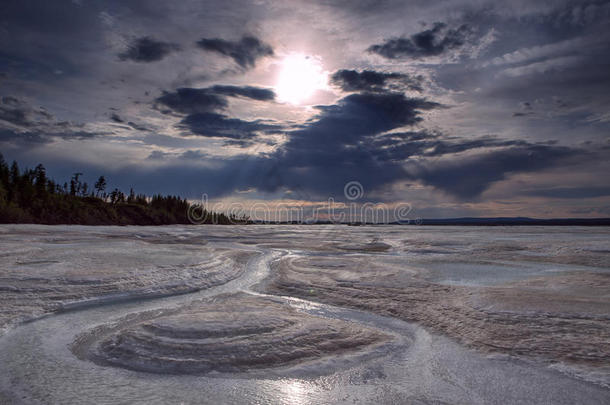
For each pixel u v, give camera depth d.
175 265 17.70
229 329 8.46
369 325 9.95
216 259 21.16
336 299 12.93
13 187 83.88
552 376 6.40
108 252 22.36
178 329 8.39
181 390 5.97
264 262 23.36
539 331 8.73
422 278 16.45
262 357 7.25
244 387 6.11
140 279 14.39
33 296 11.36
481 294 12.74
